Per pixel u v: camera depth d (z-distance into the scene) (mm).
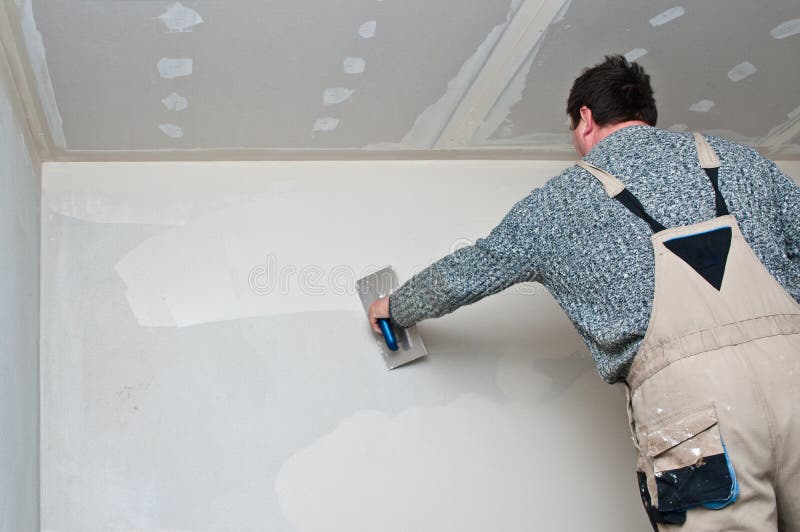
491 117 2139
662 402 1364
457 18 1706
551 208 1522
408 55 1817
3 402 1585
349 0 1601
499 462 2141
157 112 1912
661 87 2098
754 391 1301
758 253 1409
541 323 2264
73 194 2078
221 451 2004
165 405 2002
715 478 1282
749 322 1351
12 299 1694
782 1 1778
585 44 1862
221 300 2100
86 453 1939
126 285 2053
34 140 1964
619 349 1461
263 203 2195
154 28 1600
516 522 2111
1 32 1557
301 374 2092
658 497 1360
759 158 1494
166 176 2152
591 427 2215
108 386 1984
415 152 2291
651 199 1438
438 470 2102
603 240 1454
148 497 1944
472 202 2344
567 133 2258
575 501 2154
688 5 1768
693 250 1394
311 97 1935
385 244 2244
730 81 2084
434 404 2145
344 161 2287
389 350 2137
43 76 1720
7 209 1674
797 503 1329
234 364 2062
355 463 2064
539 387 2217
